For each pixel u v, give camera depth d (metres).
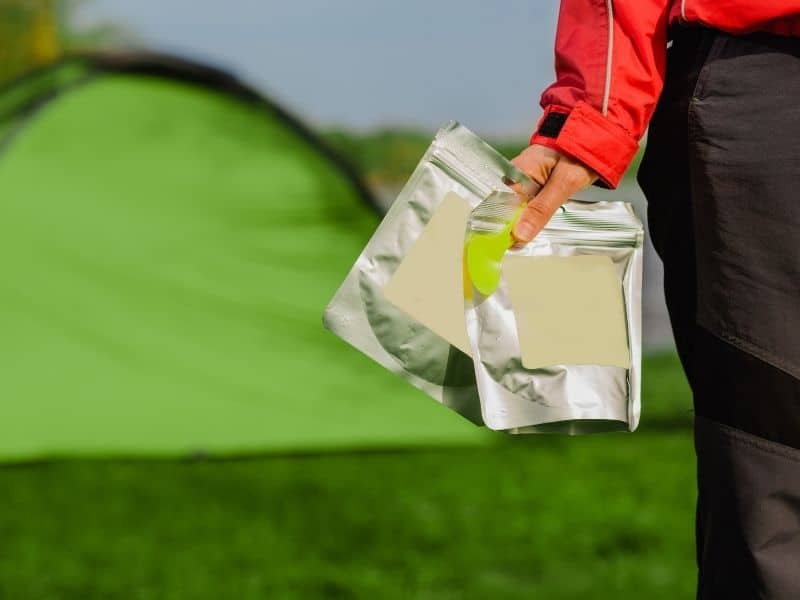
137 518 5.60
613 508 5.70
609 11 1.86
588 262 1.94
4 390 6.89
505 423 1.86
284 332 7.28
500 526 5.42
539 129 1.91
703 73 1.80
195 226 7.44
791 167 1.74
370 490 6.08
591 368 1.89
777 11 1.74
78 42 12.06
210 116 7.71
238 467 6.52
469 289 1.86
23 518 5.60
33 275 7.16
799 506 1.76
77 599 4.46
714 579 1.81
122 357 7.08
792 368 1.75
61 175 7.39
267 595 4.47
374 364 7.22
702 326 1.82
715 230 1.79
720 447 1.80
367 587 4.55
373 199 7.77
